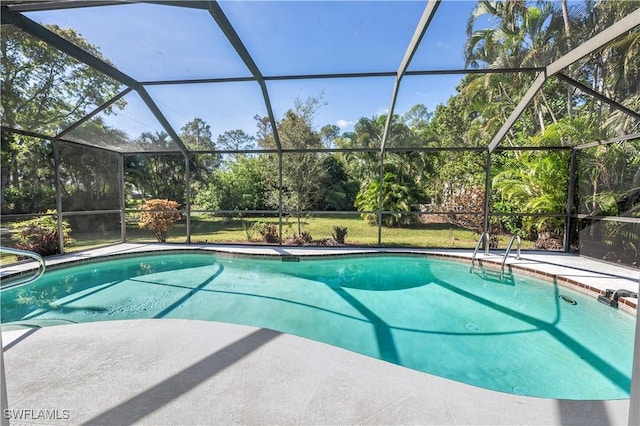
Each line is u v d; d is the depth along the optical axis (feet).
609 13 13.26
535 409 5.45
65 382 6.13
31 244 19.24
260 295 15.52
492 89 21.54
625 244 17.75
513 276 18.01
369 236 32.27
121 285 16.79
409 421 5.12
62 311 13.23
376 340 10.97
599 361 9.55
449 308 13.84
